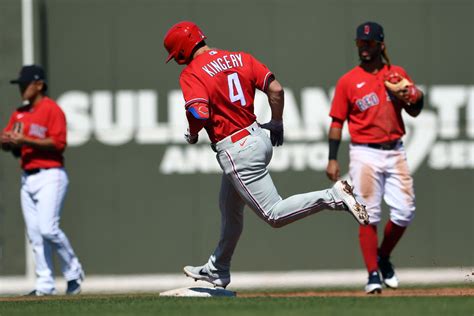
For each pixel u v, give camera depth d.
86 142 42.88
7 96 42.47
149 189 43.12
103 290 41.50
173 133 43.12
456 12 43.53
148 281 42.94
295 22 43.25
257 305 20.86
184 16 42.97
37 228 31.69
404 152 29.33
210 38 42.97
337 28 43.25
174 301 22.17
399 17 43.38
